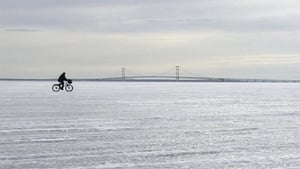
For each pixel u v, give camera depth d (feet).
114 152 66.23
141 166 57.47
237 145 72.74
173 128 93.50
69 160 60.54
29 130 88.07
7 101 176.96
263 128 94.53
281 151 67.62
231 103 181.78
